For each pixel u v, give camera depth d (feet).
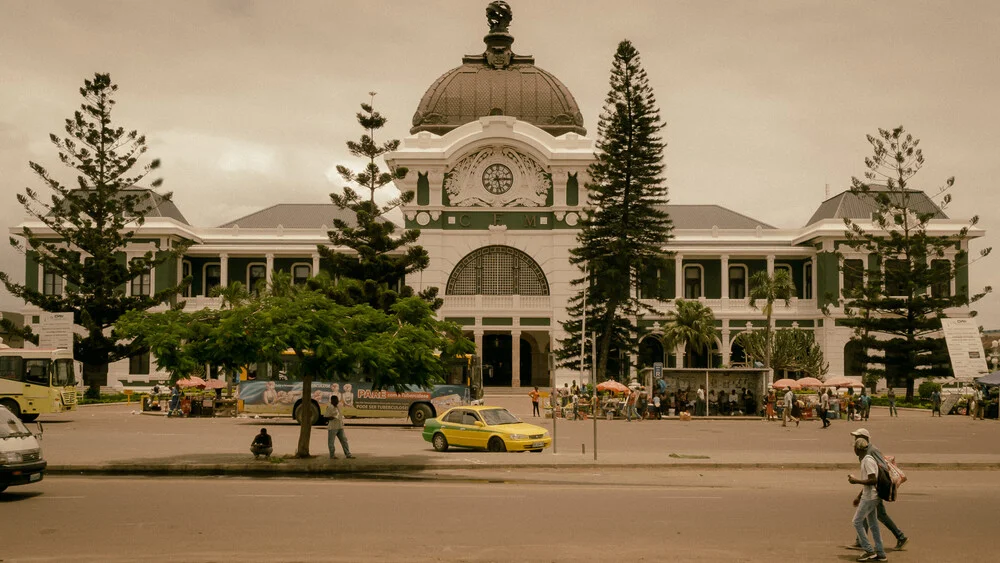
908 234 222.48
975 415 166.30
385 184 188.24
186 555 47.52
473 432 102.83
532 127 240.12
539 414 171.63
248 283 262.06
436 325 102.22
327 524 56.49
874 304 211.82
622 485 77.71
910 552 49.19
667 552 48.52
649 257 209.26
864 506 47.26
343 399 147.23
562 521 57.77
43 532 53.93
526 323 237.45
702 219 284.41
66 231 201.46
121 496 68.85
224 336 86.17
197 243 261.24
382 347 89.56
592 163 223.51
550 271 239.50
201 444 107.86
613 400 169.17
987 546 50.85
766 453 101.30
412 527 55.52
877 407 201.26
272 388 150.41
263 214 285.84
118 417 158.81
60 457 91.50
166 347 85.46
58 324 175.83
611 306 205.87
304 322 87.30
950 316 248.52
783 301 254.06
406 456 95.20
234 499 67.21
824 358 245.86
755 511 62.23
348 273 186.70
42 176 197.06
